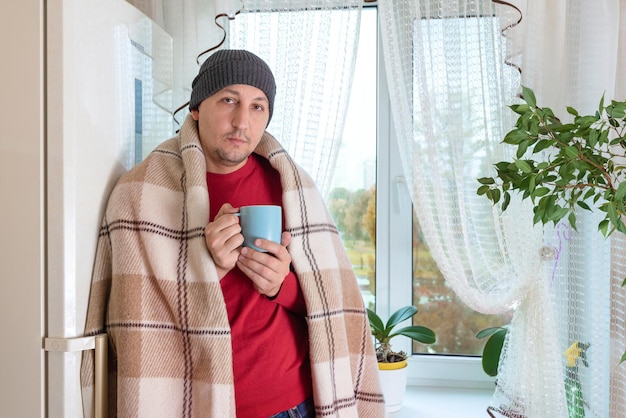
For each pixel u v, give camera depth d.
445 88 1.67
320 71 1.67
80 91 1.07
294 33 1.68
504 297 1.70
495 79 1.65
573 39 1.64
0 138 1.02
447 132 1.67
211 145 1.23
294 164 1.34
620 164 1.48
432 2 1.67
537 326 1.65
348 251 2.04
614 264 1.51
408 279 2.01
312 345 1.25
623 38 1.52
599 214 1.59
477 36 1.65
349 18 1.68
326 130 1.69
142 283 1.14
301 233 1.29
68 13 1.03
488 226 1.68
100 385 1.11
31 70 1.01
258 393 1.20
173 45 1.73
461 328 2.01
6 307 1.03
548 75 1.67
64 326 1.04
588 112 1.60
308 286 1.26
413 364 2.02
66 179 1.04
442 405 1.85
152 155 1.25
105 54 1.17
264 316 1.24
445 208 1.68
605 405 1.60
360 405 1.39
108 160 1.19
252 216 1.13
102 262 1.15
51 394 1.04
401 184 1.99
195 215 1.16
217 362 1.11
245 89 1.21
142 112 1.39
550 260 1.66
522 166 1.22
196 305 1.13
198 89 1.24
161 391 1.13
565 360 1.71
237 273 1.23
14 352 1.03
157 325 1.14
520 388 1.68
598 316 1.60
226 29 1.71
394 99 1.73
